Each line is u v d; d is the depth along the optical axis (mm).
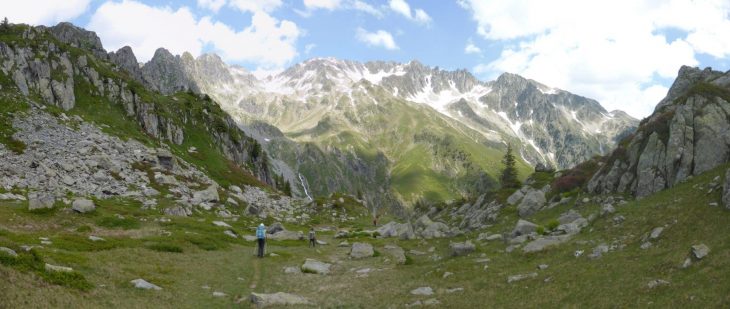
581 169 90062
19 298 21844
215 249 52781
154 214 74500
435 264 45750
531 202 80375
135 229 58125
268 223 99625
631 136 79625
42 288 24109
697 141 60719
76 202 60000
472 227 86875
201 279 35969
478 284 34062
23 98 115062
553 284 29938
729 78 86562
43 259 29906
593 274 29938
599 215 49219
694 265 26234
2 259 25422
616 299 24641
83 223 56031
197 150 155250
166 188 96188
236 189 131625
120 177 92500
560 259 37188
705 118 62062
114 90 145000
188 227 65562
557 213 71875
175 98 192500
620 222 43594
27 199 65250
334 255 57938
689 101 66188
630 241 36625
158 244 47469
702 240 30453
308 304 30688
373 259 52938
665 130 66625
